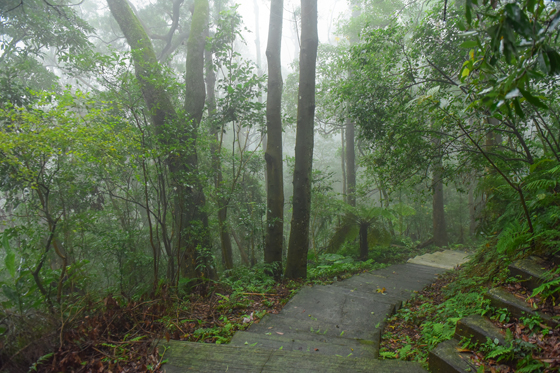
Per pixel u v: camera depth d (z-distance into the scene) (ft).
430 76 20.29
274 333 10.64
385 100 19.81
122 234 18.81
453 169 19.77
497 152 17.02
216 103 23.90
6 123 10.96
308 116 20.59
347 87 20.90
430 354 7.50
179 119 17.11
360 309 13.42
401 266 27.17
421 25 19.54
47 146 10.16
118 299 10.74
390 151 20.44
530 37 4.09
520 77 4.46
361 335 10.67
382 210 30.71
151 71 17.84
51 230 10.98
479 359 6.97
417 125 18.33
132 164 13.71
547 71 4.29
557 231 9.95
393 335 11.07
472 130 15.85
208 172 18.95
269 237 21.70
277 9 22.12
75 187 14.61
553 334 6.92
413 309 13.82
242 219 20.98
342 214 33.04
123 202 26.21
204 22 25.20
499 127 15.74
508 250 11.07
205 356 7.94
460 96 15.35
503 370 6.55
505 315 7.97
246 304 13.93
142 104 19.66
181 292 14.71
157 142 14.82
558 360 5.99
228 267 21.97
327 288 16.78
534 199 12.14
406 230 52.80
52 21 26.99
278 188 22.11
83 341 8.50
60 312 9.33
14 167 12.62
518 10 4.09
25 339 7.77
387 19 37.32
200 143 18.67
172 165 16.60
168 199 15.74
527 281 9.13
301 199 20.58
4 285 8.86
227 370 7.34
